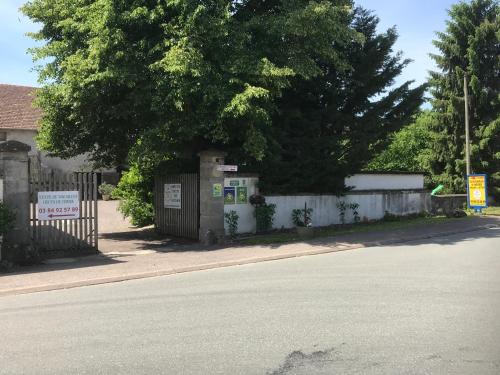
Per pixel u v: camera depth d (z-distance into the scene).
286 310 6.71
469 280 8.52
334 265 10.38
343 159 17.64
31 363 5.00
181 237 15.82
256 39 13.86
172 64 11.50
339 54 15.59
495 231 16.97
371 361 4.82
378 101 17.66
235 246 13.47
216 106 12.84
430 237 15.38
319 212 17.91
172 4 12.19
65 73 12.46
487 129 28.31
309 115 16.92
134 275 9.75
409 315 6.38
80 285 9.12
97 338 5.74
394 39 17.48
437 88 30.53
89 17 12.37
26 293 8.61
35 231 11.75
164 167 16.47
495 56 29.09
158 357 5.05
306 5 14.16
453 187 29.84
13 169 11.22
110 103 14.16
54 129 15.94
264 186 16.14
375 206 20.09
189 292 8.10
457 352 5.03
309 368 4.66
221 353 5.11
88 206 12.49
